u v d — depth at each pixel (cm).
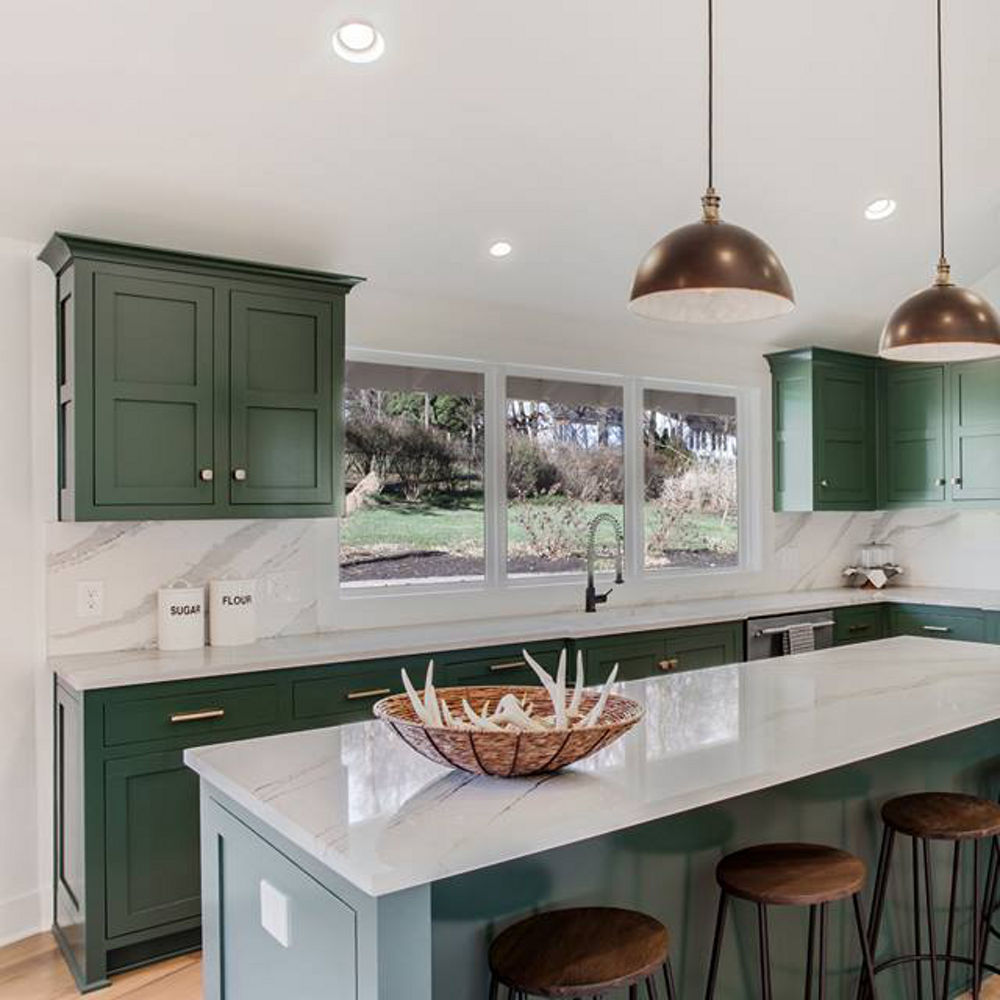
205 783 194
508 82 292
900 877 256
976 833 223
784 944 223
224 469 321
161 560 339
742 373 528
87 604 323
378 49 268
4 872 308
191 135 283
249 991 177
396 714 185
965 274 488
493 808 157
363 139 301
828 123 346
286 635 365
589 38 284
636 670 402
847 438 534
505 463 439
